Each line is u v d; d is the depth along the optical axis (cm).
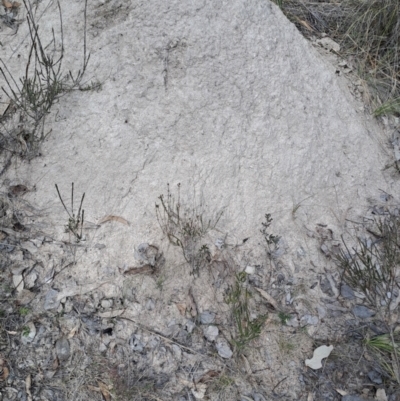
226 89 112
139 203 106
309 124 119
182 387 92
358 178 122
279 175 113
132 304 98
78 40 112
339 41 150
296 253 109
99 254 102
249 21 116
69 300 98
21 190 106
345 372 97
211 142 110
